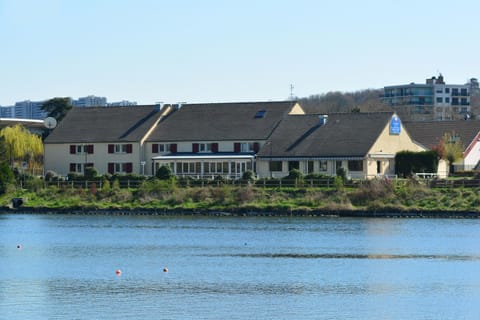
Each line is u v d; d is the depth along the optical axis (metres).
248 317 82.12
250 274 102.81
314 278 100.19
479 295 90.81
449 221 151.75
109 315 82.88
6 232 145.38
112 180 187.38
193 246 126.50
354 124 197.12
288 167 194.75
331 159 189.88
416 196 161.38
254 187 170.62
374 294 91.31
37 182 187.25
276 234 137.88
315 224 150.00
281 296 90.38
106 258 116.06
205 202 169.88
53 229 149.12
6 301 88.56
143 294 91.62
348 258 114.12
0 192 185.88
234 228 146.38
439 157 198.12
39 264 111.38
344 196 164.00
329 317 82.31
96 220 162.25
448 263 109.88
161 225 152.75
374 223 150.12
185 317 82.00
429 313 83.50
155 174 191.50
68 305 86.81
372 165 189.38
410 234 136.38
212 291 93.06
